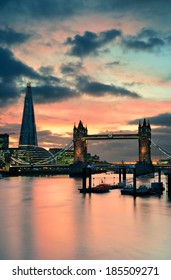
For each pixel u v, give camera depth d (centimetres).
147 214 8669
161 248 5566
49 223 7600
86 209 9644
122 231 6731
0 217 8444
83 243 5859
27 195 14350
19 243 5881
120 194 13650
